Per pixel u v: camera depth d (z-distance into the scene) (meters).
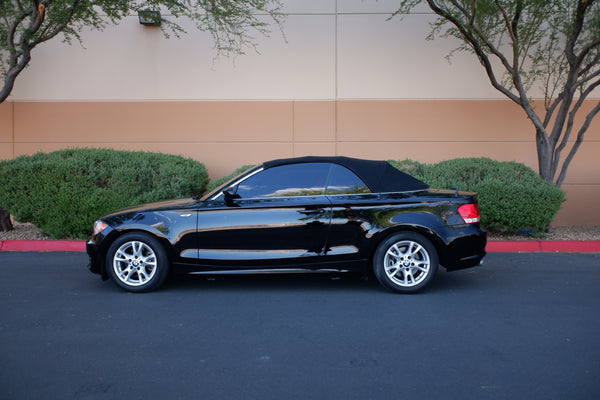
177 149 11.04
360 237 5.66
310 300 5.52
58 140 11.02
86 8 9.00
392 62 10.91
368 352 4.05
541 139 9.31
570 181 10.73
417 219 5.62
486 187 8.46
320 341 4.29
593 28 8.54
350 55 10.93
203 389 3.42
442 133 10.90
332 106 10.96
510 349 4.11
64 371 3.70
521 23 9.32
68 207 8.49
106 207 8.57
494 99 10.82
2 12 8.57
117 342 4.27
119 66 10.98
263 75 10.98
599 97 10.59
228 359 3.92
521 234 9.17
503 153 10.84
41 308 5.22
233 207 5.73
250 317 4.94
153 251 5.73
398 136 10.94
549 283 6.25
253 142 11.02
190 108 11.01
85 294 5.75
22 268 7.08
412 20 10.87
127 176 8.76
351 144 10.97
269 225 5.67
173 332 4.52
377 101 10.93
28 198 8.48
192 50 10.97
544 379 3.55
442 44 10.84
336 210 5.69
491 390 3.39
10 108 10.98
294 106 10.98
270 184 5.88
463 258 5.68
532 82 9.66
